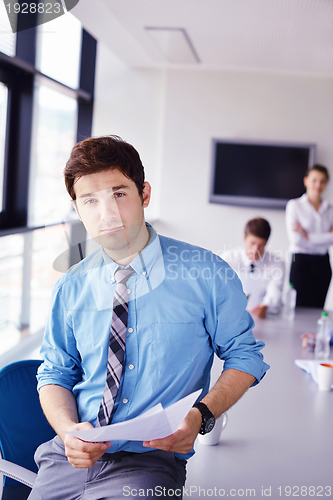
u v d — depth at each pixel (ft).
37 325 13.75
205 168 20.93
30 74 14.39
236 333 4.17
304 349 8.21
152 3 12.57
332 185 20.36
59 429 3.97
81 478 3.96
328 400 6.27
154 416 3.21
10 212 14.55
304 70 19.65
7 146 14.32
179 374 4.01
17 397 5.04
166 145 20.97
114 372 3.98
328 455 4.95
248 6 12.35
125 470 3.92
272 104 20.42
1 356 11.88
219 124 20.72
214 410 3.87
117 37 16.52
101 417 3.96
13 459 4.86
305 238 14.92
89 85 18.93
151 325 4.00
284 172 20.25
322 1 11.54
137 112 20.99
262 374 4.25
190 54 18.06
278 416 5.76
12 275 13.58
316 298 14.65
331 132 20.24
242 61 18.85
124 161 3.22
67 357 4.38
